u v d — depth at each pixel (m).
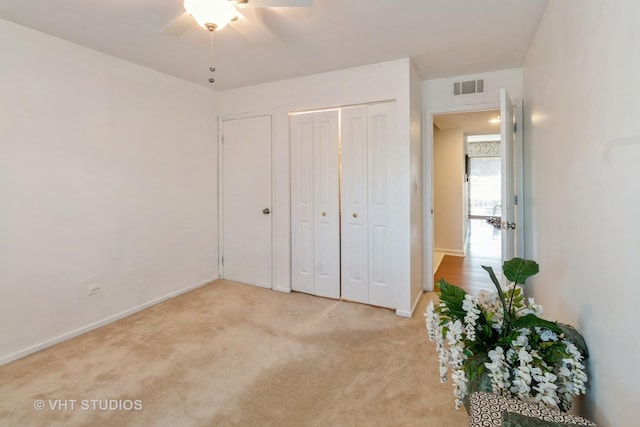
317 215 3.50
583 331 1.38
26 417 1.72
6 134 2.25
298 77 3.43
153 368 2.18
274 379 2.06
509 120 2.70
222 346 2.47
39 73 2.41
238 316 3.02
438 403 1.83
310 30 2.37
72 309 2.64
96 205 2.79
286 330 2.73
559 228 1.77
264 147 3.73
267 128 3.69
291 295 3.58
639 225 0.92
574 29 1.50
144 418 1.72
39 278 2.44
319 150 3.44
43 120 2.44
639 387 0.92
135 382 2.03
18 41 2.29
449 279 4.27
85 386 1.99
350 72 3.17
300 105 3.46
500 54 2.84
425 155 3.65
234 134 3.90
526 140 2.88
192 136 3.68
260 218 3.81
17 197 2.32
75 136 2.63
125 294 3.03
